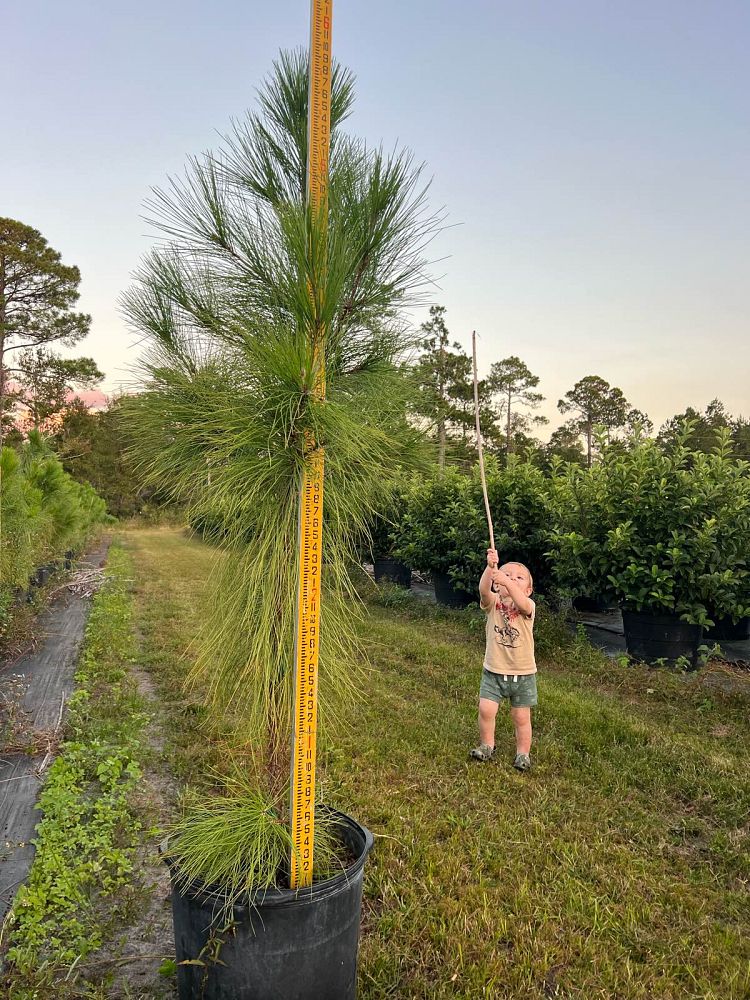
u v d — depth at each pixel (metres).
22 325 30.17
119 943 2.48
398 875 2.92
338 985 1.99
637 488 6.41
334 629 2.37
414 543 9.99
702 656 6.35
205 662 2.39
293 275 1.89
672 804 3.74
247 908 1.86
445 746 4.45
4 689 5.60
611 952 2.51
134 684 5.61
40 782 3.81
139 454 2.29
